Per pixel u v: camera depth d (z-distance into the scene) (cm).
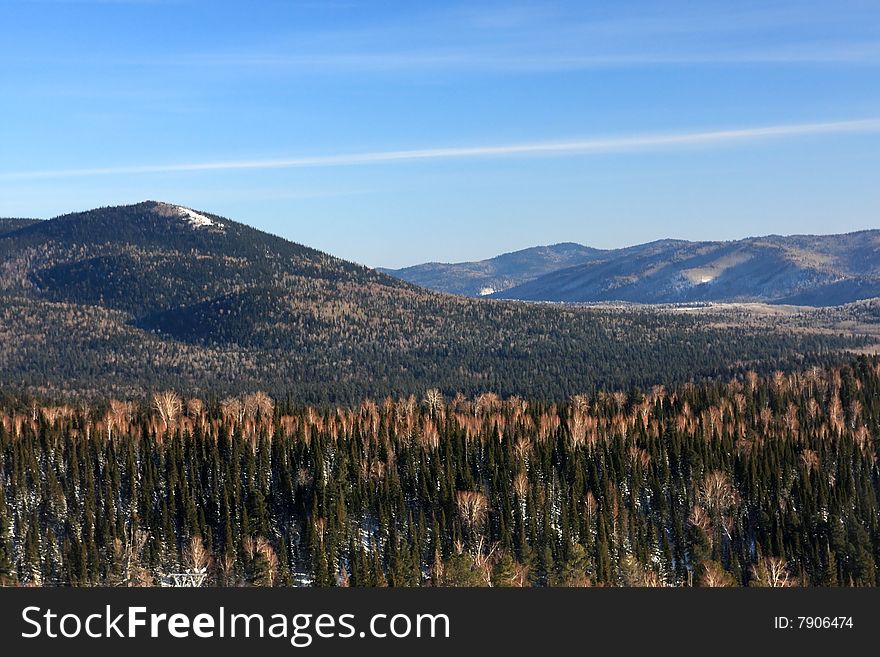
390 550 16312
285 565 16350
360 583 15238
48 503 17525
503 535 16900
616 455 19900
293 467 19400
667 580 16525
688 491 19350
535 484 18838
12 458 18700
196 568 15762
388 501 17925
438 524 17288
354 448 19675
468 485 18938
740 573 16788
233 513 17662
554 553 16400
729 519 18275
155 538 16775
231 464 18988
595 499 18462
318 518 17500
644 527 17700
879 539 17612
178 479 18662
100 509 17725
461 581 14862
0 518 16312
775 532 17275
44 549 16650
